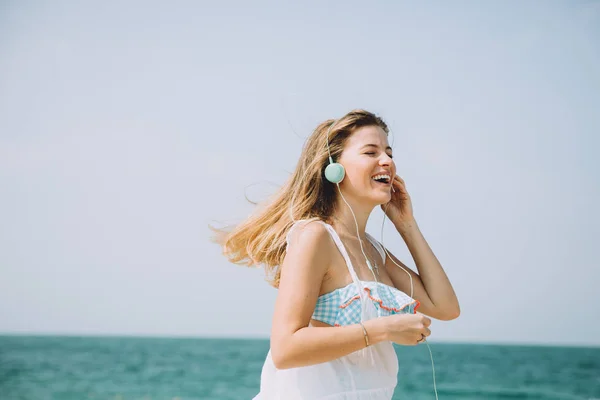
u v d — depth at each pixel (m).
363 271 2.11
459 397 25.44
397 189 2.52
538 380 29.98
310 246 1.98
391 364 2.07
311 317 2.03
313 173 2.24
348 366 1.98
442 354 43.22
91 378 28.53
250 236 2.36
